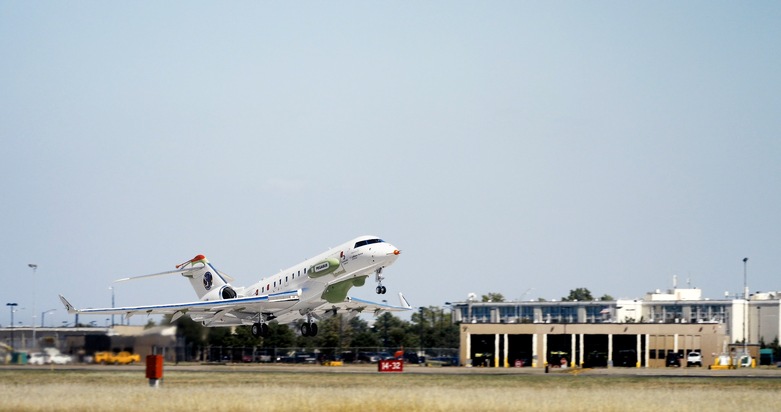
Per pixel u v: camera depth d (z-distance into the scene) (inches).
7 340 3361.2
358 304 3791.8
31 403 2042.3
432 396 2132.1
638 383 2664.9
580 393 2223.2
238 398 2092.8
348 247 3331.7
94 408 1962.4
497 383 2657.5
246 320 3631.9
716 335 4313.5
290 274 3535.9
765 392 2324.1
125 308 3366.1
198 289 3826.3
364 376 3009.4
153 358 2423.7
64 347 3373.5
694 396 2162.9
